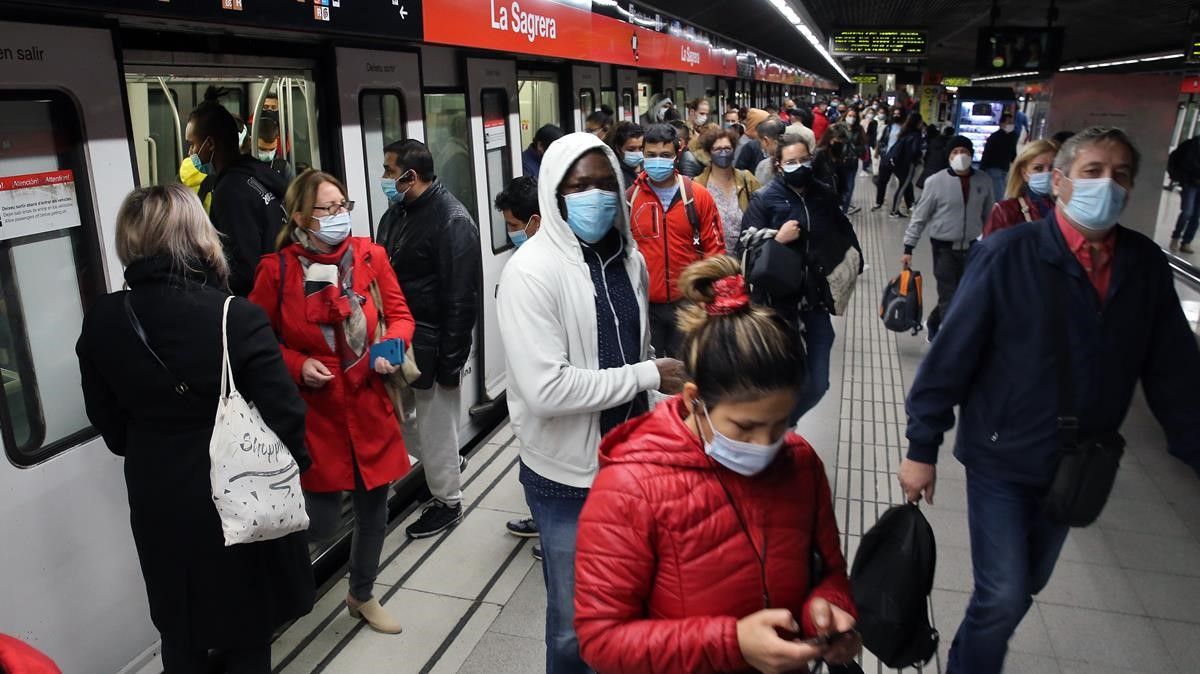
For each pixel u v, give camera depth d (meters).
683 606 1.36
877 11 23.25
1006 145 10.40
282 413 2.11
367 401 2.88
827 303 3.78
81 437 2.45
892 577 1.82
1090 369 2.13
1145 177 8.14
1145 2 13.20
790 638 1.29
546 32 5.39
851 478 4.28
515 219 3.27
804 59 38.84
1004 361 2.20
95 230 2.44
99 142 2.43
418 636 3.05
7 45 2.15
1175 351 2.19
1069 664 2.82
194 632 2.14
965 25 25.00
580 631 1.37
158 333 1.99
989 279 2.18
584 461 2.11
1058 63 12.70
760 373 1.26
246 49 3.20
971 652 2.31
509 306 2.06
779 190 3.80
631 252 2.28
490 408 5.05
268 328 2.12
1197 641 2.94
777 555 1.38
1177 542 3.63
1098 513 2.09
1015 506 2.24
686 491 1.35
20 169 2.23
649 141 3.83
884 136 19.44
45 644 2.36
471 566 3.53
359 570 3.05
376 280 3.02
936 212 5.91
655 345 4.06
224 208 3.17
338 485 2.85
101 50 2.41
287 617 2.27
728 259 1.38
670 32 9.81
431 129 4.63
